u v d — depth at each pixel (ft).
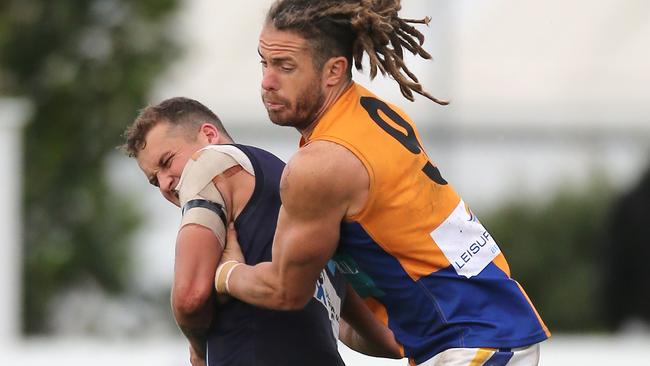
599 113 188.55
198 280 44.91
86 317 154.81
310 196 43.04
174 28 151.12
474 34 200.34
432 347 45.78
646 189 138.10
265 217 46.34
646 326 138.62
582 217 166.40
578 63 195.72
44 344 113.19
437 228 45.19
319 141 43.75
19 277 114.73
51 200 147.84
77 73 147.02
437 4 181.27
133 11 148.36
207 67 185.06
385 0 45.06
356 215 43.98
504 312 45.47
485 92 190.80
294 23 43.91
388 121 45.34
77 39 147.33
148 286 160.86
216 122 48.47
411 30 46.19
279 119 44.62
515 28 200.54
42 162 146.10
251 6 186.80
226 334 46.19
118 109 147.13
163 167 47.57
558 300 162.61
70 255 147.54
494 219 167.94
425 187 45.03
